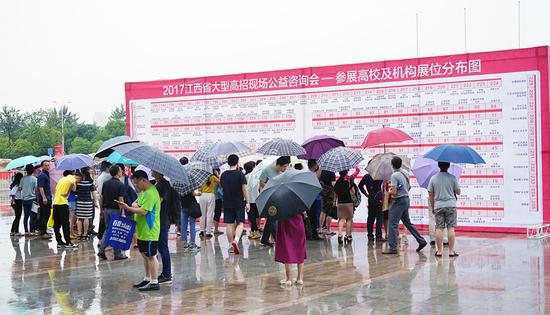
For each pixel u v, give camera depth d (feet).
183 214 44.42
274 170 42.88
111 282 33.04
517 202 50.01
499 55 50.42
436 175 38.50
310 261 38.29
